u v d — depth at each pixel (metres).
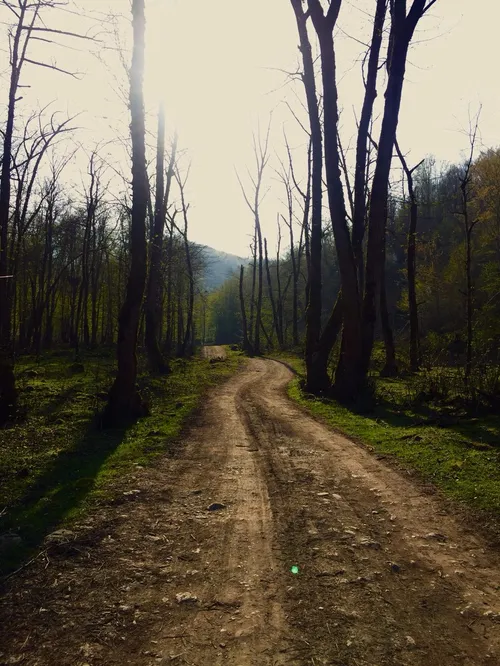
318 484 6.86
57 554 4.70
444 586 4.15
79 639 3.44
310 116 17.80
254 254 46.66
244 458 8.22
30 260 35.34
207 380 20.94
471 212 30.06
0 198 14.60
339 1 14.45
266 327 58.50
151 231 26.86
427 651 3.30
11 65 14.08
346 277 14.72
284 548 4.86
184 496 6.39
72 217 38.06
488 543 4.97
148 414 11.88
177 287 40.91
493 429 9.34
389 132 14.44
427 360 16.28
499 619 3.67
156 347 22.97
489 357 13.88
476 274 30.97
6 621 3.64
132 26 11.31
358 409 12.86
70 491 6.49
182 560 4.62
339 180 14.91
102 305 48.62
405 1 14.14
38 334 32.25
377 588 4.11
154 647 3.35
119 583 4.20
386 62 16.44
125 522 5.49
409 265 23.77
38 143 21.47
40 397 14.20
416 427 10.20
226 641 3.41
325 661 3.19
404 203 23.97
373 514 5.76
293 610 3.79
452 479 6.81
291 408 13.73
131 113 11.38
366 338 14.82
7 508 5.93
